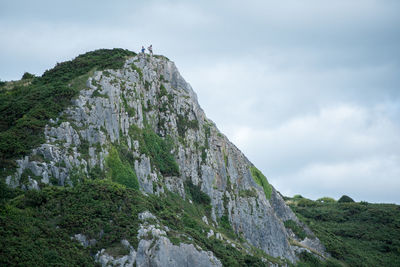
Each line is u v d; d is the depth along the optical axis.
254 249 115.38
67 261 71.19
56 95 97.88
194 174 117.69
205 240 93.88
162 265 79.94
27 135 88.12
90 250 76.25
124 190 88.62
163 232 84.25
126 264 76.56
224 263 92.12
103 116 99.69
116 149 98.75
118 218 81.44
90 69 110.06
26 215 75.38
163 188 105.50
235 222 118.12
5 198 78.50
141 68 118.31
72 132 92.19
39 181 82.88
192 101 128.88
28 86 110.12
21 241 69.94
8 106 97.69
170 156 112.94
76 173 87.81
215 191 119.12
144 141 108.56
